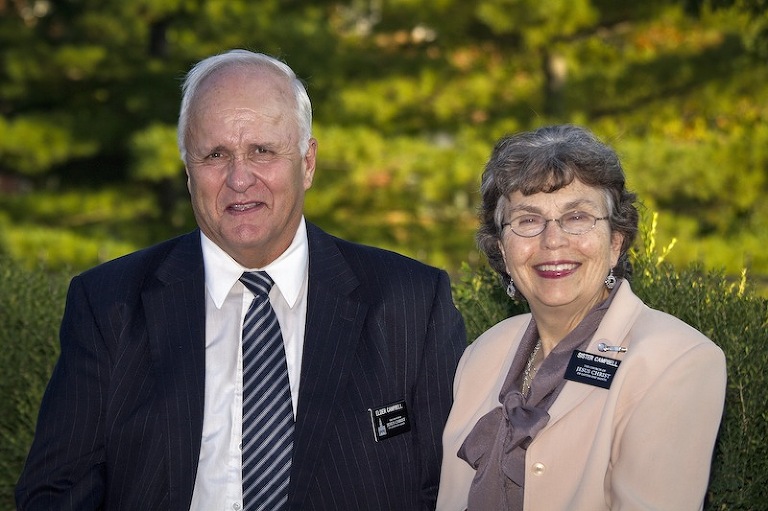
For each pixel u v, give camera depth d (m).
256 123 3.07
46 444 3.10
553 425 2.78
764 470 3.44
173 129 13.70
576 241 2.80
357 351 3.20
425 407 3.20
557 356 2.88
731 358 3.45
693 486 2.60
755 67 13.70
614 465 2.70
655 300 3.67
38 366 4.82
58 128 15.11
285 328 3.19
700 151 13.41
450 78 14.65
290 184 3.12
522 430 2.78
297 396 3.12
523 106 14.45
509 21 13.50
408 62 14.62
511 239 2.88
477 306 4.06
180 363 3.10
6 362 4.84
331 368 3.14
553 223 2.82
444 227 14.53
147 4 14.66
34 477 3.10
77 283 3.27
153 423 3.06
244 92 3.10
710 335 3.53
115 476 3.08
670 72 14.06
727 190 13.87
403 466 3.15
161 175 13.71
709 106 14.42
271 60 3.20
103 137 15.16
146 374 3.12
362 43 15.16
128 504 3.06
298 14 15.15
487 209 3.00
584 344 2.87
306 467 3.04
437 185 13.62
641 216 4.00
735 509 3.46
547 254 2.81
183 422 3.05
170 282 3.21
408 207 14.66
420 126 15.20
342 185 14.21
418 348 3.23
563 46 13.95
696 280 3.77
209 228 3.16
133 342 3.14
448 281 3.38
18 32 15.23
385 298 3.26
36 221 15.57
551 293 2.83
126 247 13.77
